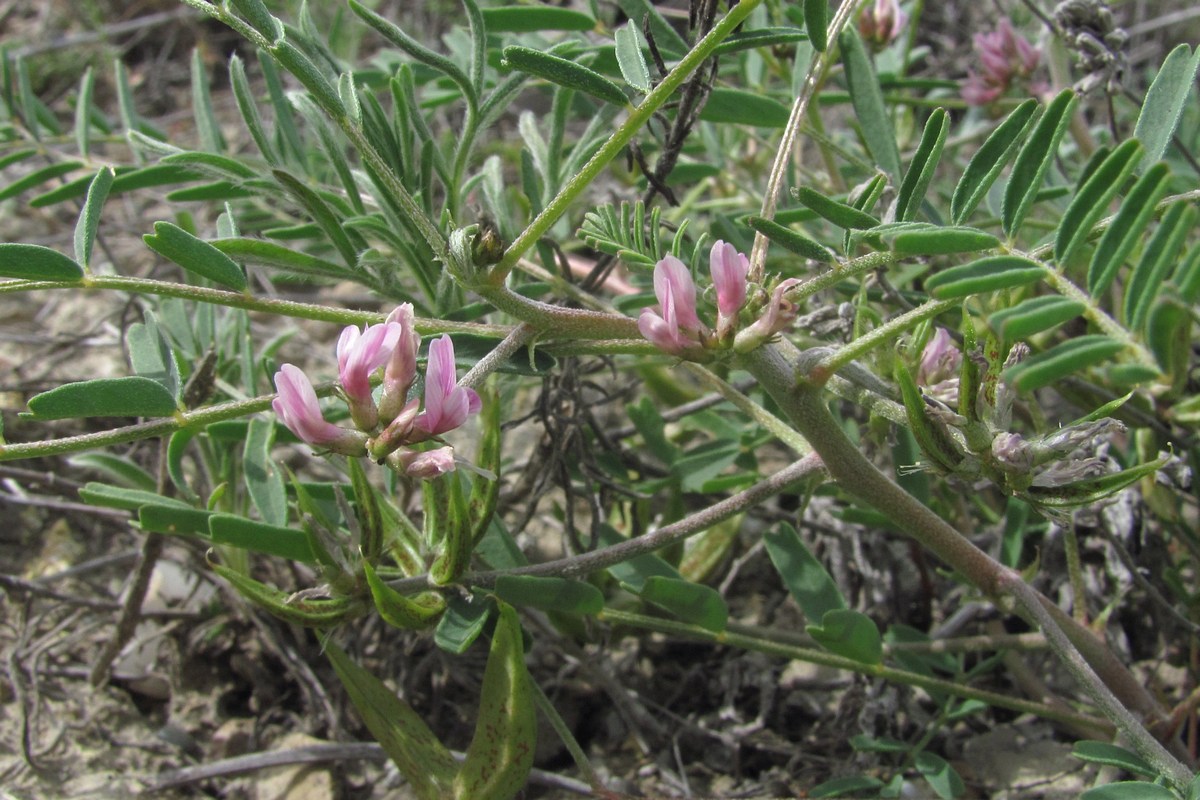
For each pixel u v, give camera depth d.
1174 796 0.17
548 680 0.24
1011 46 0.28
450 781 0.19
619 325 0.18
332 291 0.33
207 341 0.24
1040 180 0.16
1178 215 0.14
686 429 0.27
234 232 0.20
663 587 0.19
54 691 0.23
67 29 0.45
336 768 0.22
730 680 0.24
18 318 0.32
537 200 0.22
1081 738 0.22
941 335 0.19
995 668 0.24
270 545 0.19
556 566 0.19
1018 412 0.24
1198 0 0.41
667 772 0.22
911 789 0.22
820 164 0.34
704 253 0.24
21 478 0.25
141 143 0.21
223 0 0.16
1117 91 0.24
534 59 0.17
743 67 0.27
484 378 0.17
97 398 0.17
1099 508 0.21
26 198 0.36
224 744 0.23
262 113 0.40
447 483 0.19
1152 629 0.24
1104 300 0.24
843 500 0.24
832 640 0.20
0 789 0.22
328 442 0.16
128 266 0.34
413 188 0.21
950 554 0.19
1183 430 0.24
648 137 0.27
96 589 0.26
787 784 0.22
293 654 0.24
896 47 0.31
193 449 0.25
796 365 0.17
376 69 0.28
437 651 0.23
